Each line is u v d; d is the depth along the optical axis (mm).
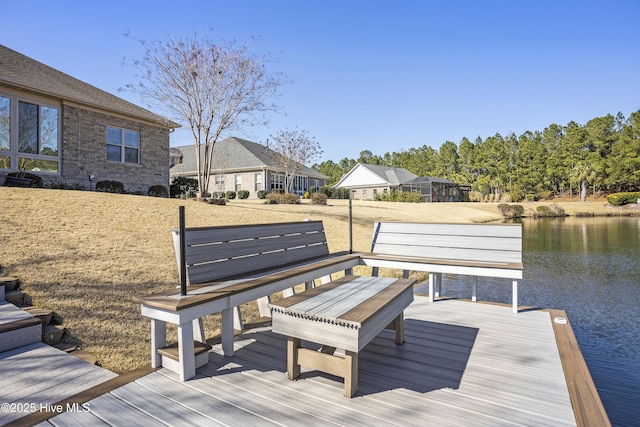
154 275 4652
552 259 9898
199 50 12602
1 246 4621
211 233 2992
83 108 11211
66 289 3832
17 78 9609
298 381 2277
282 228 3916
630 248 11938
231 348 2678
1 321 2930
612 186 45781
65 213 6672
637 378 3258
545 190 50625
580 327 4648
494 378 2305
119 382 2244
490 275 3746
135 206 8305
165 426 1762
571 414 1877
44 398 2082
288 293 3715
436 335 3131
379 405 1975
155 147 13648
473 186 53531
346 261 4168
